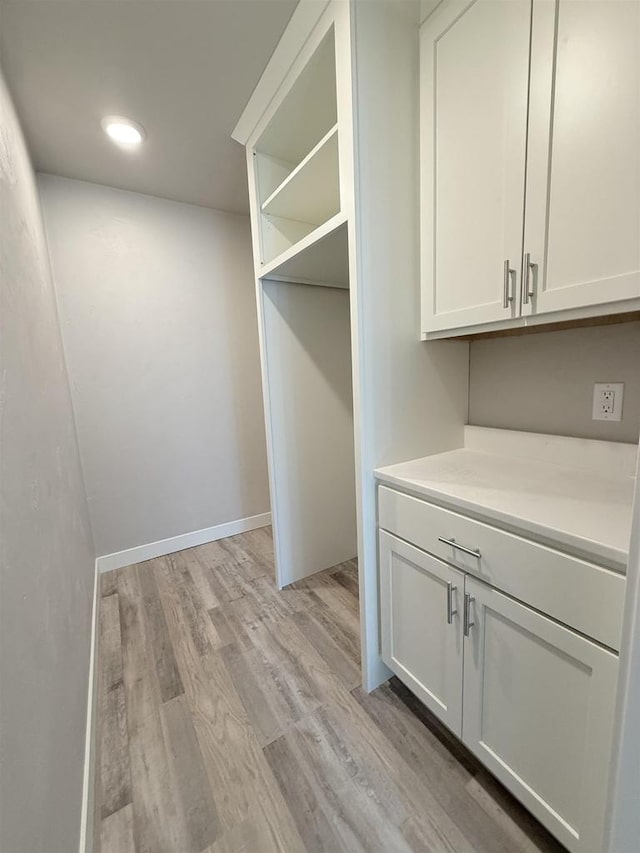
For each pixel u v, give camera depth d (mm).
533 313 952
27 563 770
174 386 2449
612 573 690
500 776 958
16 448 787
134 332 2287
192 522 2607
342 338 2172
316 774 1096
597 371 1153
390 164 1146
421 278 1260
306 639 1676
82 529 1790
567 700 788
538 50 863
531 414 1341
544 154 884
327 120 1471
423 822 966
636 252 765
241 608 1910
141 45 1213
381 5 1065
